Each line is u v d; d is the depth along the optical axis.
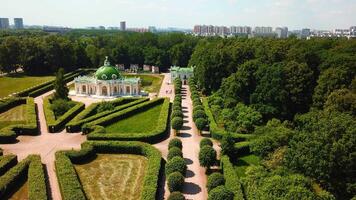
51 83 154.38
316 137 55.31
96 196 58.91
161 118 100.00
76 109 108.19
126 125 98.19
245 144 77.62
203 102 122.69
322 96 89.25
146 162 73.44
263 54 119.75
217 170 69.94
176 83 156.00
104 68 143.50
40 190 55.84
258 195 49.25
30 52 187.62
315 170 53.66
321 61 106.62
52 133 91.50
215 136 87.31
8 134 83.44
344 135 53.69
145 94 144.50
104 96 139.62
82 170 68.88
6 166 66.31
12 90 145.12
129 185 62.97
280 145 65.38
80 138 88.06
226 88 112.19
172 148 71.31
